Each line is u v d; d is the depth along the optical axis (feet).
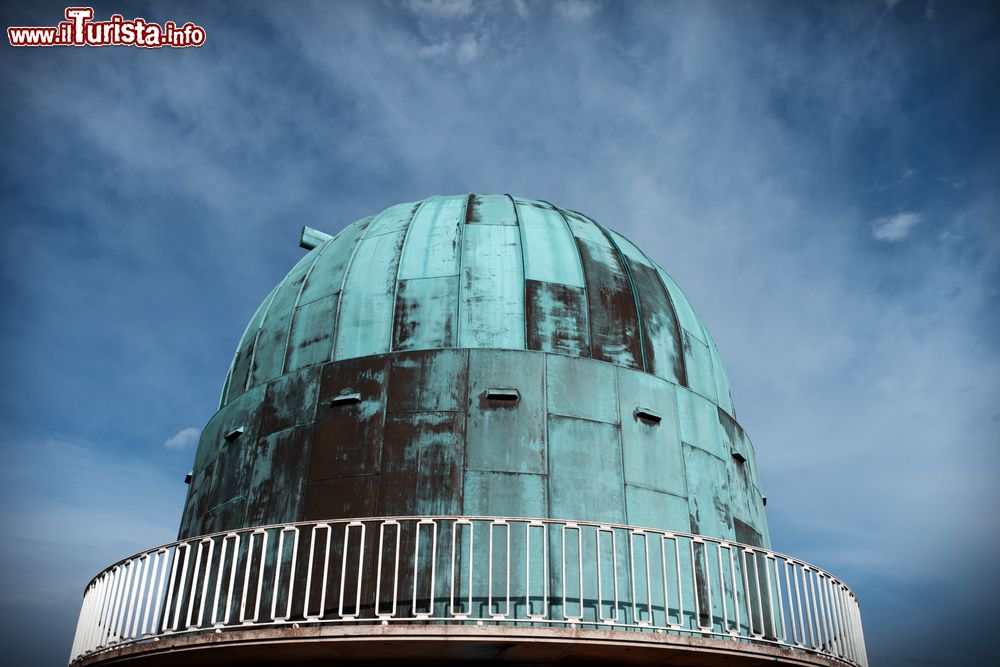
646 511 49.11
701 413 56.49
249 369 57.82
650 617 39.01
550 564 45.21
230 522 51.03
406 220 60.59
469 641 35.40
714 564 50.60
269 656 38.88
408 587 44.06
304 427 51.06
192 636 38.32
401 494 46.93
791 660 40.06
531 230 58.80
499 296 53.88
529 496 46.96
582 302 55.11
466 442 48.21
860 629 47.57
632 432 51.31
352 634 35.53
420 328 52.70
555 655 38.37
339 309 55.06
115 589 43.34
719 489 54.49
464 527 45.55
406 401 49.83
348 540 46.19
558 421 49.67
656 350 56.13
